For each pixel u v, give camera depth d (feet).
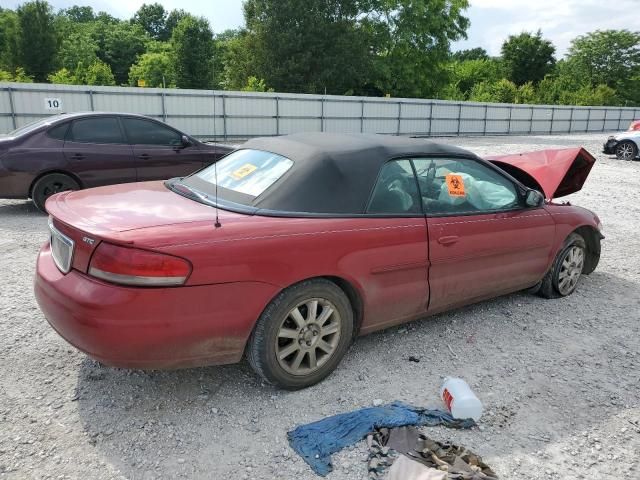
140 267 8.30
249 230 9.25
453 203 12.37
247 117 89.86
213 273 8.79
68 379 10.52
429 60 169.68
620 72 255.50
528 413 9.94
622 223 27.22
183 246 8.58
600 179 43.57
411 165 11.85
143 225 8.91
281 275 9.43
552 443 9.10
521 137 116.67
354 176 10.81
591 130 143.84
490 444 8.99
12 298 14.44
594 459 8.74
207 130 87.10
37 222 23.70
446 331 13.33
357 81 154.40
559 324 14.02
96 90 76.84
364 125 103.35
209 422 9.30
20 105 72.49
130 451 8.50
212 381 10.63
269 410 9.71
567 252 15.46
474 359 11.94
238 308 9.11
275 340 9.68
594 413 10.04
